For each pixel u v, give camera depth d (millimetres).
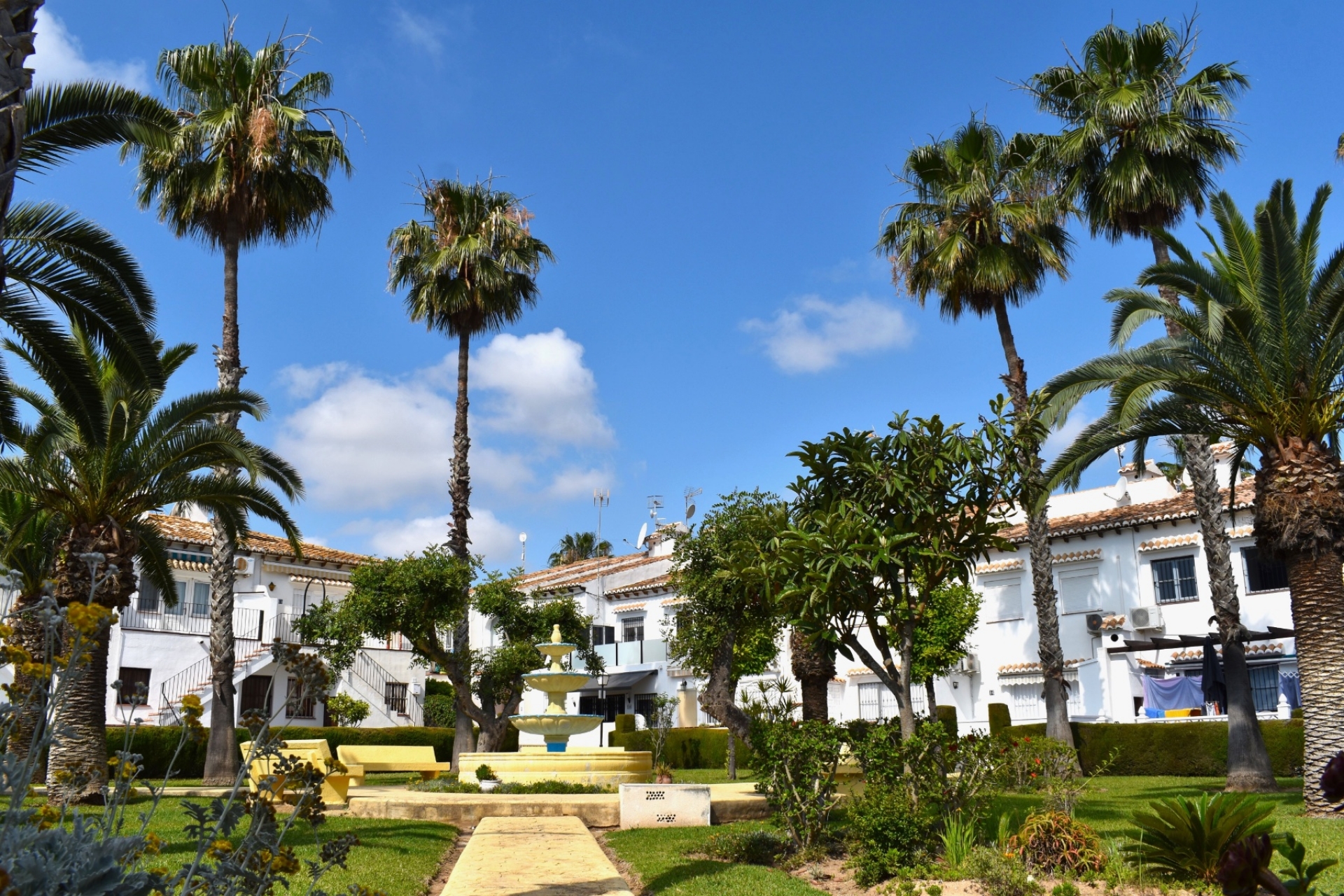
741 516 20812
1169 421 17734
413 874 10383
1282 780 21516
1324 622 15562
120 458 17328
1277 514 16125
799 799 11992
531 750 21406
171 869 9328
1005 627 33906
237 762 22125
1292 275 15820
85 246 14430
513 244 30281
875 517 12648
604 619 46281
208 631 34344
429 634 25234
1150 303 18281
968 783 11680
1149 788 20125
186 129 23594
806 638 14367
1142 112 22312
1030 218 25266
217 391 18000
